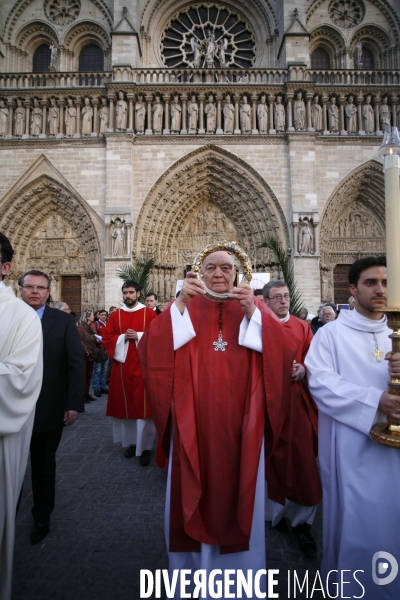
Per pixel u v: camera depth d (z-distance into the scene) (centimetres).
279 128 2317
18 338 336
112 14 2659
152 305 1066
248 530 306
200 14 2764
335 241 2483
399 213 264
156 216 2345
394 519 299
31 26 2712
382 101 2373
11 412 315
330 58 2811
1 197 2306
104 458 752
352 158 2347
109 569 411
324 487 357
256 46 2705
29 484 649
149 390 340
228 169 2361
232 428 337
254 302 368
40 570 409
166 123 2322
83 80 2433
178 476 334
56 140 2312
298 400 471
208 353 349
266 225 2322
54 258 2462
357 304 357
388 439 262
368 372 331
